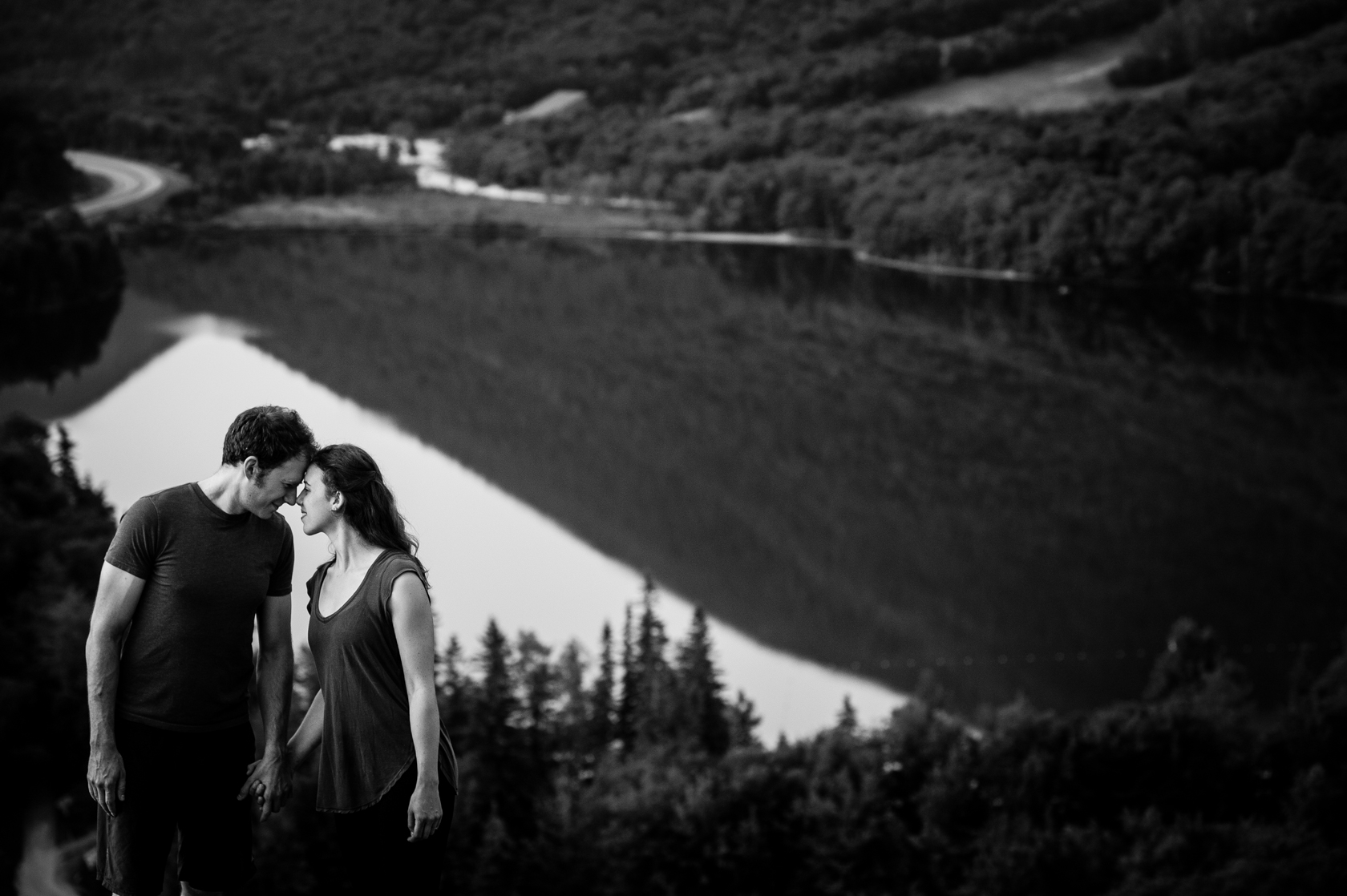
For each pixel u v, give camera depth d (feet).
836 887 168.45
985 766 190.80
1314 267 643.45
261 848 150.92
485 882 165.89
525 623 325.83
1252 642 344.69
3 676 204.33
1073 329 641.81
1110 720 200.75
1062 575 393.50
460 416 526.16
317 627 26.27
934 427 540.11
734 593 364.58
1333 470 485.15
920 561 402.72
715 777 179.32
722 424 540.93
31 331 583.99
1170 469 493.36
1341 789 170.19
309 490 26.17
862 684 303.07
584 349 638.53
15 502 286.05
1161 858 161.48
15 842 174.91
